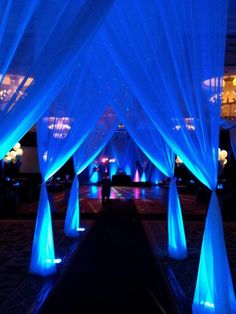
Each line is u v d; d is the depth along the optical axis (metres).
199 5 2.74
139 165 22.69
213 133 3.09
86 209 11.09
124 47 2.82
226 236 7.00
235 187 11.61
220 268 3.08
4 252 5.62
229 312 2.97
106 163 22.69
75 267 4.73
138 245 6.08
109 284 4.05
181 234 5.22
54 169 4.78
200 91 2.98
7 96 2.04
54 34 1.99
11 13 1.91
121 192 17.64
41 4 2.02
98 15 1.96
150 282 4.13
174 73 2.90
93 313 3.23
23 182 13.79
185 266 4.80
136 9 2.72
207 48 2.90
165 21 2.73
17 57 2.04
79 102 4.80
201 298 3.17
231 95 6.93
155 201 13.46
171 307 3.39
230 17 4.59
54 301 3.52
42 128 4.70
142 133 5.07
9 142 2.11
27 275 4.39
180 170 20.12
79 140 5.01
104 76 4.20
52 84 2.03
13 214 9.94
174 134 3.10
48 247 4.43
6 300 3.55
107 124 7.63
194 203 13.13
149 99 2.95
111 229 7.65
